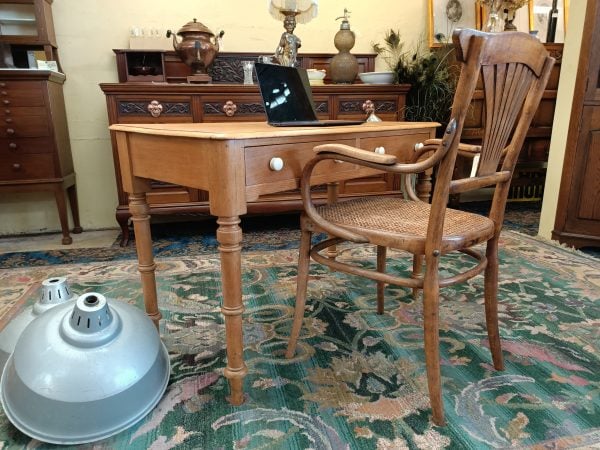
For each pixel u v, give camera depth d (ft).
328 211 4.09
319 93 8.10
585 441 3.15
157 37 8.48
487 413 3.46
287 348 4.33
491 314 3.93
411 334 4.73
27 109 7.56
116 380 3.22
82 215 9.34
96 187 9.26
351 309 5.34
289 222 9.68
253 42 9.24
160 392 3.59
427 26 9.92
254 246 7.94
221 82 9.00
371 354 4.33
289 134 3.35
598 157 7.08
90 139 9.00
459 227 3.53
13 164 7.68
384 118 8.58
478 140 9.38
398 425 3.34
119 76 8.42
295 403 3.60
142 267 4.23
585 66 6.92
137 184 4.02
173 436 3.23
